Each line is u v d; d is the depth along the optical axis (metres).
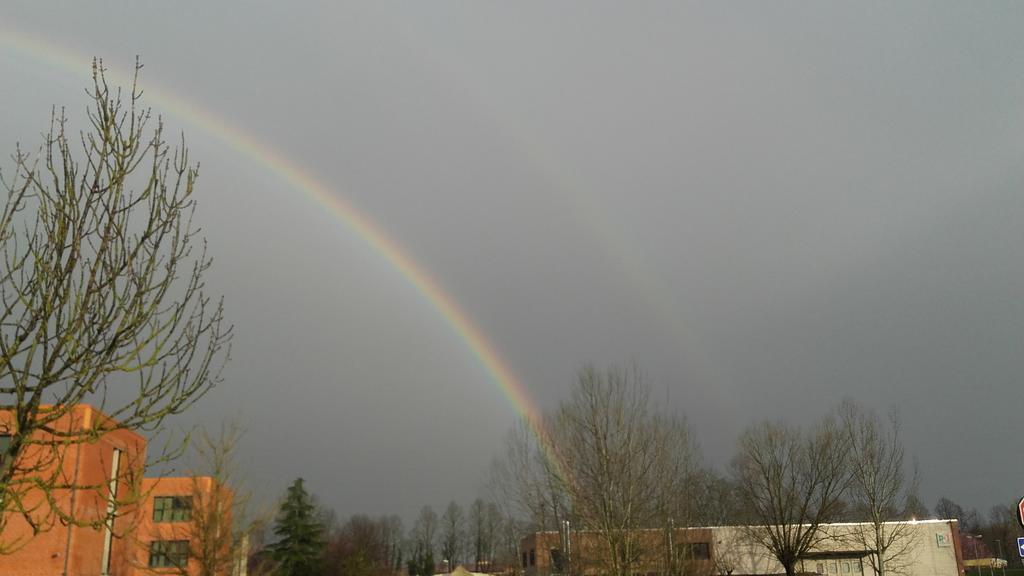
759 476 48.94
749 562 59.84
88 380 7.55
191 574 39.88
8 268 7.73
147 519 41.75
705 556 57.22
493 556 85.00
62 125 8.54
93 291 7.78
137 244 8.34
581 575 35.03
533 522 41.88
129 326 7.82
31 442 7.43
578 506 35.28
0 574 32.03
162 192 8.85
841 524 63.50
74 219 8.00
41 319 7.50
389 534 115.00
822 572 63.69
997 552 106.00
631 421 36.25
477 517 106.38
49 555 32.22
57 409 7.41
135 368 7.97
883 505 50.41
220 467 37.97
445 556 112.81
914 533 60.91
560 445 37.34
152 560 42.75
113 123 8.73
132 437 37.22
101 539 36.44
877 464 50.59
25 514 7.62
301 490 72.38
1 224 7.92
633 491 35.34
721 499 63.34
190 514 38.25
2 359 7.26
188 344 8.62
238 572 44.88
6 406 7.65
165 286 8.44
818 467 48.31
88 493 32.56
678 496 40.78
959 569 66.00
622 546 34.06
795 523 48.81
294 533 70.25
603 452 35.38
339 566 75.75
